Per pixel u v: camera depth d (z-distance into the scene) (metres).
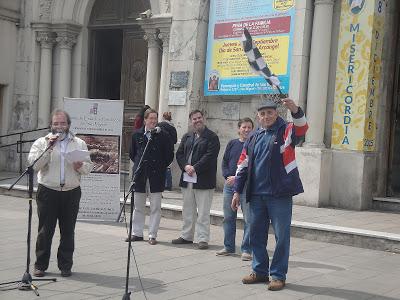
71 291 5.71
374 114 11.31
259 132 6.17
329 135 11.52
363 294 5.84
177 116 13.22
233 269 6.77
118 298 5.52
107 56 16.23
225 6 12.72
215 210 10.16
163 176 8.19
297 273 6.66
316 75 11.41
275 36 11.95
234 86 12.60
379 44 11.25
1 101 16.47
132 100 15.43
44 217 6.21
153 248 7.84
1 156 16.47
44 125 16.09
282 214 5.93
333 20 11.54
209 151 7.87
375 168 11.54
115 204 9.79
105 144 9.77
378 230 8.70
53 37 16.11
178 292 5.78
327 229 8.62
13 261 6.89
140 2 15.23
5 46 16.22
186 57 13.12
